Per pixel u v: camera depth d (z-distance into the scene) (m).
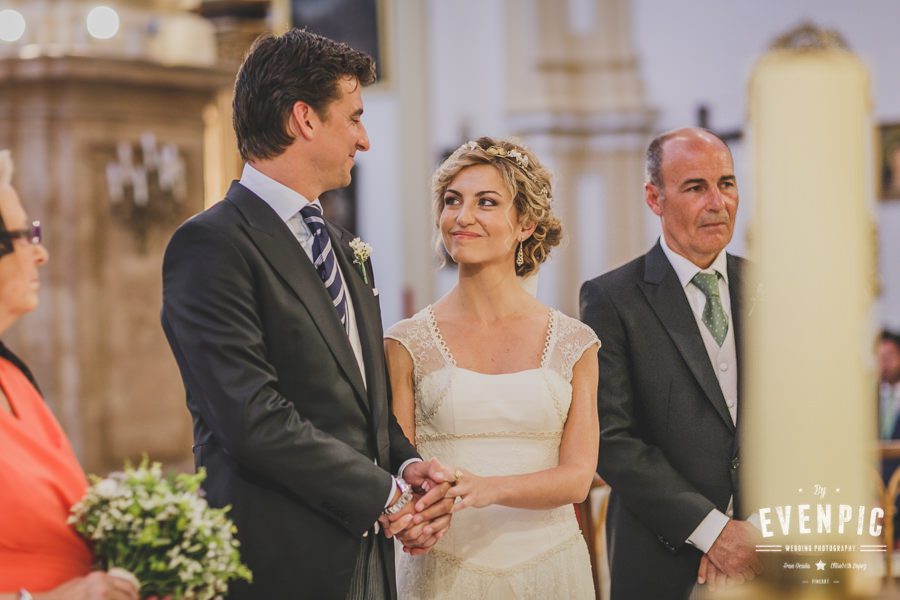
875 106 11.98
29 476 2.14
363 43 14.56
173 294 2.63
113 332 7.95
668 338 3.20
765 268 1.37
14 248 2.22
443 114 14.42
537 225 3.16
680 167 3.20
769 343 1.32
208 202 8.46
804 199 1.35
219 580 2.22
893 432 6.35
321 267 2.80
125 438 8.00
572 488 2.90
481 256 3.00
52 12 8.65
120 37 8.87
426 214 14.45
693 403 3.15
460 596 2.94
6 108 7.75
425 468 2.73
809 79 1.40
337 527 2.63
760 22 12.75
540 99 13.59
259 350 2.60
